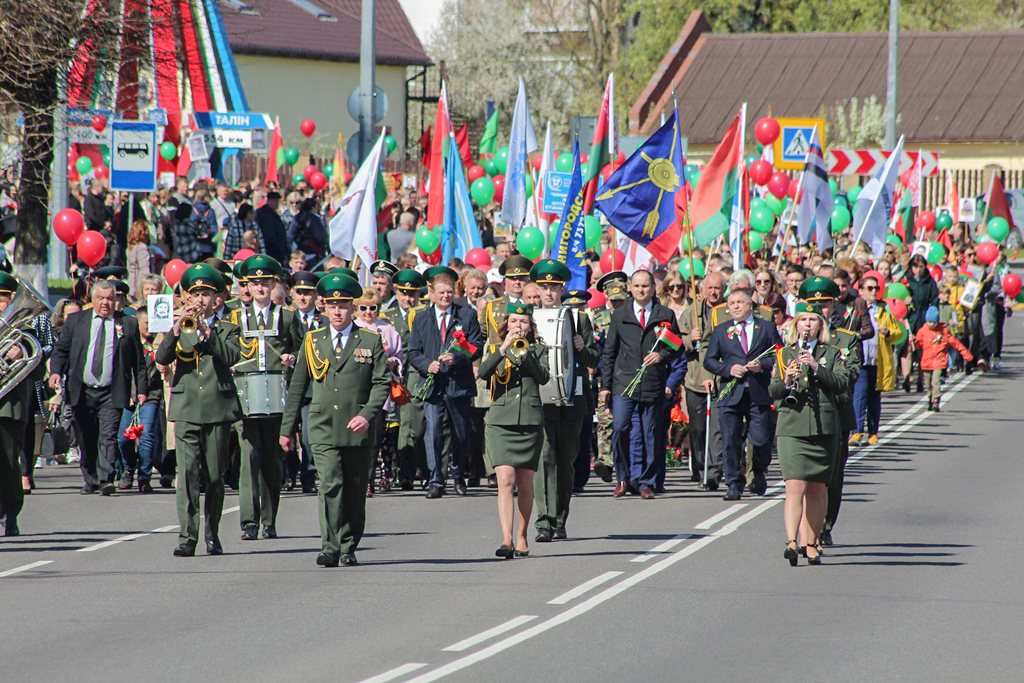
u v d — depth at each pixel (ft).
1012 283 240.32
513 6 596.70
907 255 211.20
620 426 120.98
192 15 219.00
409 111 598.75
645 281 120.16
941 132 511.81
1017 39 535.19
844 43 551.18
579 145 172.55
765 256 198.29
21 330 101.40
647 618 75.51
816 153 200.34
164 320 93.45
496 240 229.25
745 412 120.06
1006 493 120.78
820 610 77.46
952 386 217.56
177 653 67.77
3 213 218.18
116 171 161.17
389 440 127.34
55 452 122.83
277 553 95.45
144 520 109.09
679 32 577.84
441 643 69.82
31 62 179.52
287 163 336.90
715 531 103.91
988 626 73.56
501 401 93.04
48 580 86.17
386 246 193.06
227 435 95.30
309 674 63.77
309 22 515.91
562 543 99.25
